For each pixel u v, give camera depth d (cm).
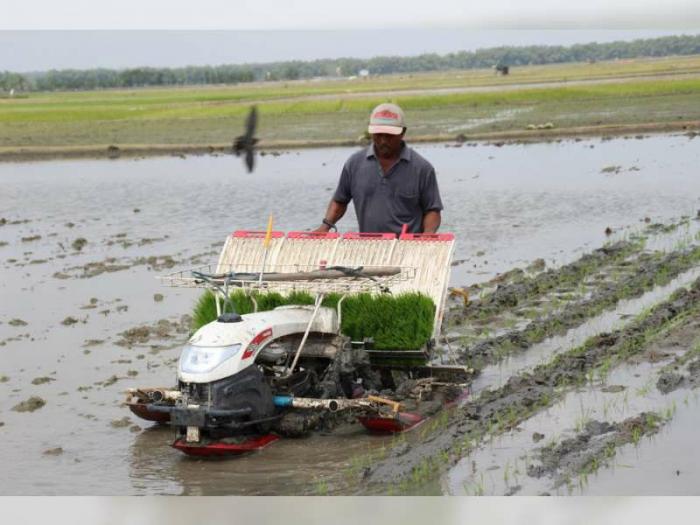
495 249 1770
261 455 880
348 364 941
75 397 1049
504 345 1173
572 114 4475
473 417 941
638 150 3181
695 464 816
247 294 1010
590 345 1151
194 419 845
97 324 1346
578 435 878
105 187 2898
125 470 855
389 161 1083
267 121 4959
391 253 1054
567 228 1941
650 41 18150
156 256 1819
